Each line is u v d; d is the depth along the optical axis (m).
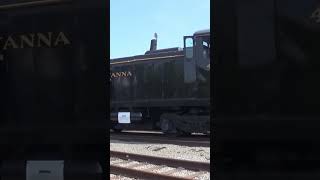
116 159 12.88
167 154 13.95
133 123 23.22
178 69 21.06
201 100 19.91
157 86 22.05
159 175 9.33
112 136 21.89
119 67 24.09
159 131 23.88
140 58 22.94
